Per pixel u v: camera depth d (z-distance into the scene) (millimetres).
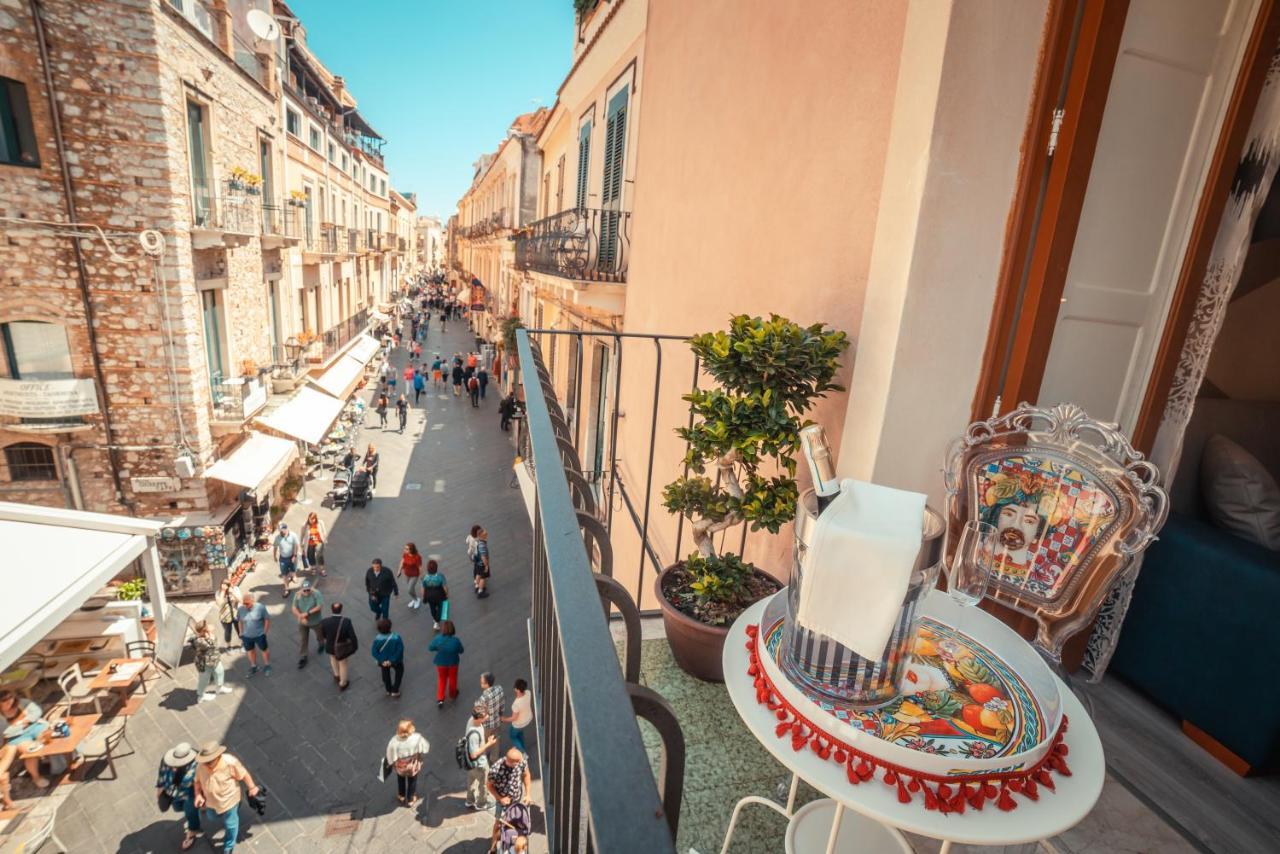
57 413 9445
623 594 1073
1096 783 997
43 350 9375
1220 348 2941
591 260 9000
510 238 20641
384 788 6762
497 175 29438
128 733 7320
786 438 2324
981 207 2059
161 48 8984
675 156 5047
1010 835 884
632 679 1111
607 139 8586
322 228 20359
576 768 697
